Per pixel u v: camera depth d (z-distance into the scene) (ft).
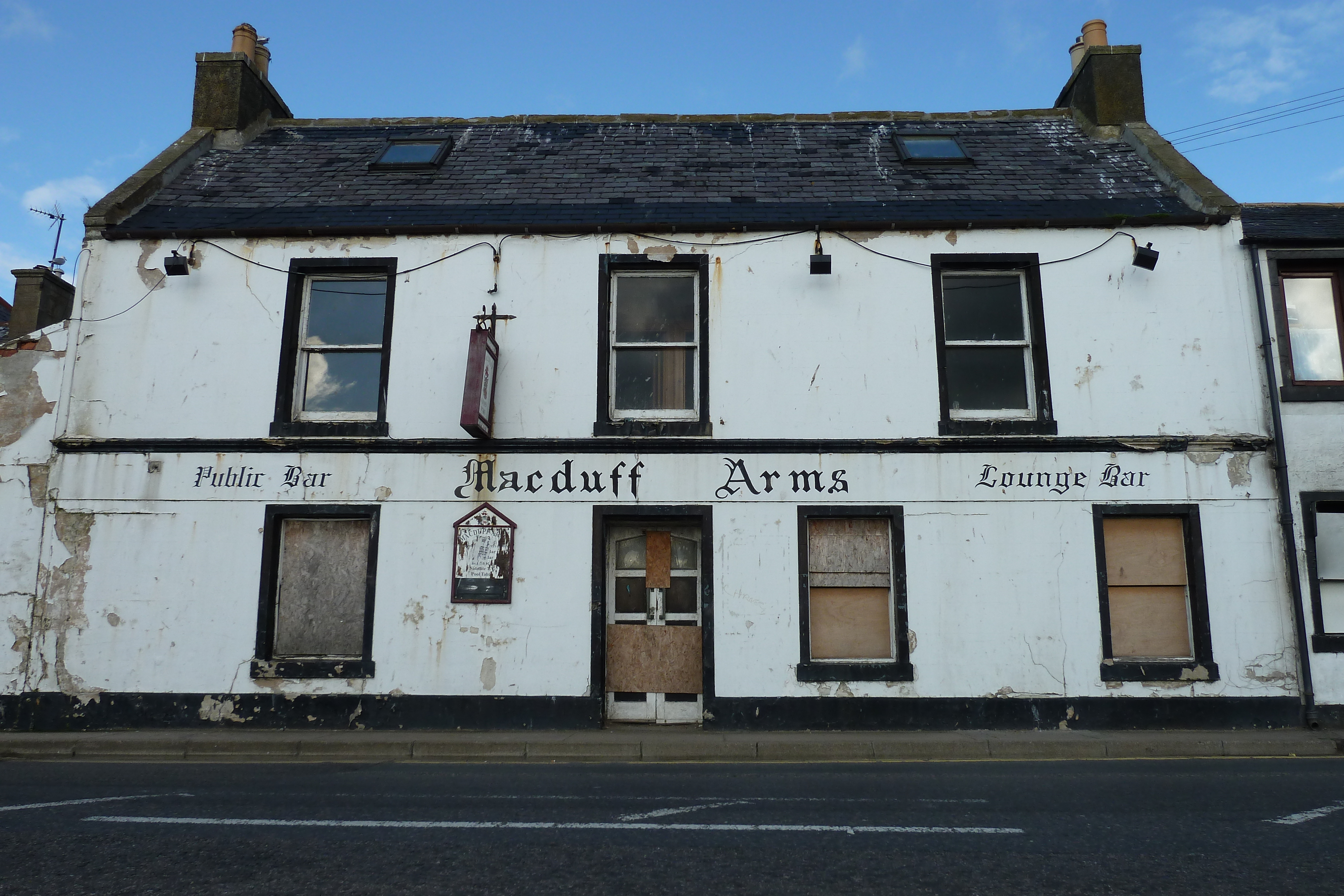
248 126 42.45
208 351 32.78
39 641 30.68
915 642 30.37
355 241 33.71
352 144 41.81
